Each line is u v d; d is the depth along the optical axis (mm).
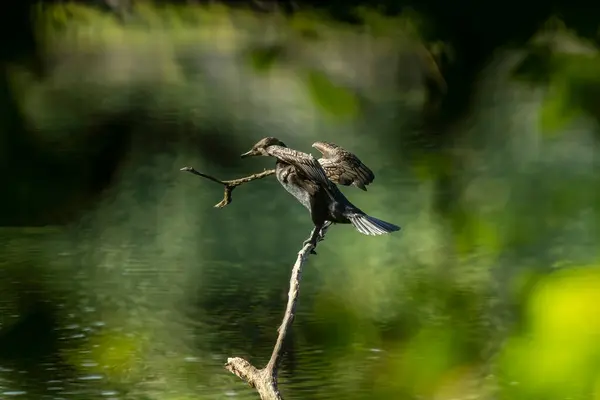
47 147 26219
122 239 20312
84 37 32781
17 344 13258
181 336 13664
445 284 12742
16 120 24766
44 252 18859
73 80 43406
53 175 23797
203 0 16703
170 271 17688
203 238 20672
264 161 30672
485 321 9820
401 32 11578
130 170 27281
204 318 14617
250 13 13484
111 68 45062
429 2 10750
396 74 18812
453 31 10219
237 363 6066
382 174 23422
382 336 10297
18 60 24172
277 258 18766
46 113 35281
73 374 12172
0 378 12070
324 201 6227
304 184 6215
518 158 12047
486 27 8984
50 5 22891
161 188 25969
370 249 18578
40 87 37531
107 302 15555
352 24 11844
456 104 10000
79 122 34438
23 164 23719
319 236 6371
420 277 14320
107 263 18281
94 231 20938
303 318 14227
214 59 42781
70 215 21938
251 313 14945
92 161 26297
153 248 19625
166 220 22328
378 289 14953
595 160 11891
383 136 24562
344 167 6512
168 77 44969
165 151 30672
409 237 18391
